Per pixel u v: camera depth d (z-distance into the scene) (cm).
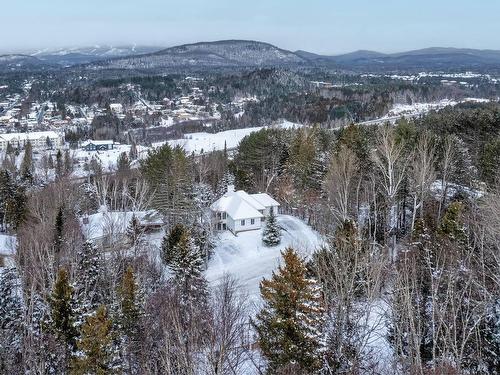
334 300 1956
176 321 1525
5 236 5053
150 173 5897
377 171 4525
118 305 2423
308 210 5503
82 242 3894
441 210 4097
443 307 1706
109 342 1927
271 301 2002
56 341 2134
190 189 5275
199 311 1733
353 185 4322
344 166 4012
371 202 4084
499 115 5066
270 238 4850
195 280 2861
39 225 3991
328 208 4172
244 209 5294
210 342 1470
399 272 1950
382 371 1806
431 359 1817
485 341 1719
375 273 1930
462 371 1573
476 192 4175
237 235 5175
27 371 2023
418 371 1530
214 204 5481
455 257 1997
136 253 3641
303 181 5688
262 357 1953
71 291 2220
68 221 4256
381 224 3938
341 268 1928
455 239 2417
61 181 5475
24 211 5303
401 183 4134
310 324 1902
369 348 2053
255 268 4353
